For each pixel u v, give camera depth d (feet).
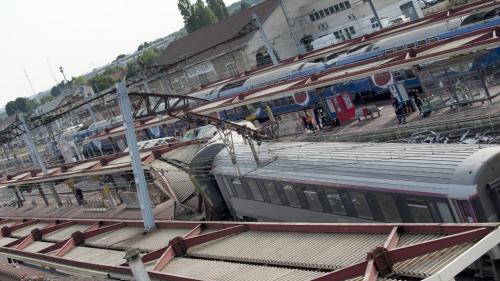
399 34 151.23
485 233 41.27
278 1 245.45
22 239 112.27
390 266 44.04
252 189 100.68
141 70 219.61
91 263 74.74
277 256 56.95
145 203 90.63
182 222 82.02
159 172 124.36
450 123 103.81
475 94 115.24
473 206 58.34
